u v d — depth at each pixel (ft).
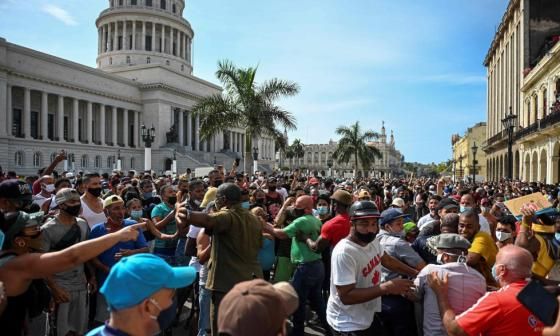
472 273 12.59
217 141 274.16
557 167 92.12
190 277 7.73
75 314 16.75
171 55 273.54
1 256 11.82
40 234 13.82
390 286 12.44
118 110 230.48
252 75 73.72
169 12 274.98
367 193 26.94
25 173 168.76
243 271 15.37
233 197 15.80
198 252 18.93
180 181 30.68
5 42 161.38
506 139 133.80
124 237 11.20
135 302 6.76
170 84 237.86
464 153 281.13
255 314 5.57
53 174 48.65
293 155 342.03
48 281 15.21
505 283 10.79
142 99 231.50
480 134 258.98
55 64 183.73
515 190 52.39
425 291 13.01
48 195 32.09
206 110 73.61
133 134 232.32
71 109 202.08
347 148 160.86
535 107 114.52
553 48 94.48
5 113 161.58
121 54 262.26
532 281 10.05
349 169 393.70
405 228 21.24
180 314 23.06
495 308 10.24
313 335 21.48
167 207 24.38
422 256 18.45
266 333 5.60
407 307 15.01
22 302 11.85
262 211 22.52
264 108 73.26
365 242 13.30
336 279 12.80
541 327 9.82
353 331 13.11
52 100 195.52
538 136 97.30
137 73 236.84
